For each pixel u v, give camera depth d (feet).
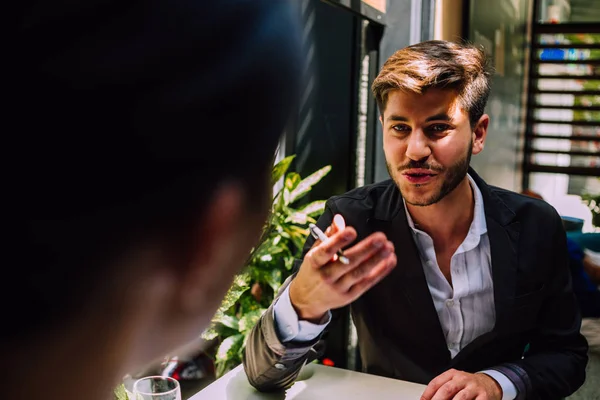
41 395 0.66
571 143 22.17
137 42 0.63
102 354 0.70
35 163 0.60
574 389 4.70
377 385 4.43
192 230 0.73
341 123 9.68
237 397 4.26
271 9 0.76
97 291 0.66
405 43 9.36
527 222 4.82
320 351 4.89
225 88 0.71
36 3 0.59
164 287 0.74
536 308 4.76
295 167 9.48
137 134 0.64
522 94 19.84
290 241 9.23
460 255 4.75
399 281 4.80
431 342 4.80
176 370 6.42
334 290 2.93
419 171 4.27
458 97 4.20
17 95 0.59
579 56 22.47
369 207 4.96
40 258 0.61
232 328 7.24
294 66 0.79
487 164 14.78
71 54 0.60
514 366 4.46
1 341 0.62
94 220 0.63
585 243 13.82
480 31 12.56
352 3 8.23
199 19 0.68
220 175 0.74
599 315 10.87
